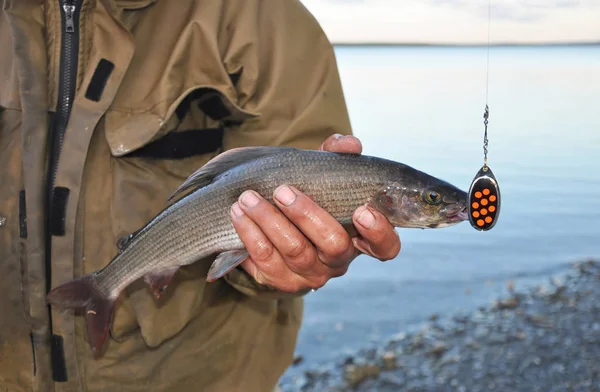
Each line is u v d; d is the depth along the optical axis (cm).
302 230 42
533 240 270
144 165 49
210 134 52
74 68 48
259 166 46
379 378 150
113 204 48
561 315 186
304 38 54
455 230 284
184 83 50
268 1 53
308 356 164
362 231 43
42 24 49
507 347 163
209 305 53
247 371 55
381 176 45
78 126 47
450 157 443
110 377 50
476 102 812
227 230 47
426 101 817
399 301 204
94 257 49
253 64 51
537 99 860
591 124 615
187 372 53
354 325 183
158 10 51
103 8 48
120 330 50
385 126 584
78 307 48
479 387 141
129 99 49
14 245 49
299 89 52
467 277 226
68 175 47
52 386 50
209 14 50
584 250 256
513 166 421
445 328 180
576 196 341
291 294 51
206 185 47
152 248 48
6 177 49
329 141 48
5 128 49
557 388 138
